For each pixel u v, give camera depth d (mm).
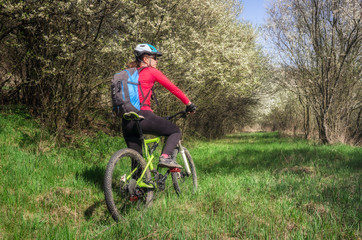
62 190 3549
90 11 5559
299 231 2662
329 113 12461
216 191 3930
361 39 11211
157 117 3270
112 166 2893
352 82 12172
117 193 3625
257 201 3637
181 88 9391
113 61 6730
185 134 13344
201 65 8375
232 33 10461
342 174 5172
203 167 6559
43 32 6051
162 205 3289
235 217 3102
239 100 18547
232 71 9430
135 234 2529
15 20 6074
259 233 2697
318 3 11719
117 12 5875
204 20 8797
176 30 8094
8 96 7395
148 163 3344
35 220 2736
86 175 4223
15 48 6559
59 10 5598
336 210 3242
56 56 6086
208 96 11891
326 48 11883
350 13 10836
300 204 3557
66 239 2416
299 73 12703
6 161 4301
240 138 20188
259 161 7141
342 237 2652
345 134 12828
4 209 2908
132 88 3047
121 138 8109
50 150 5223
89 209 3250
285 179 4730
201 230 2729
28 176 3822
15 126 6039
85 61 6324
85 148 5848
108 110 8375
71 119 6844
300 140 15141
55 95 5973
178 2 7648
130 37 6387
